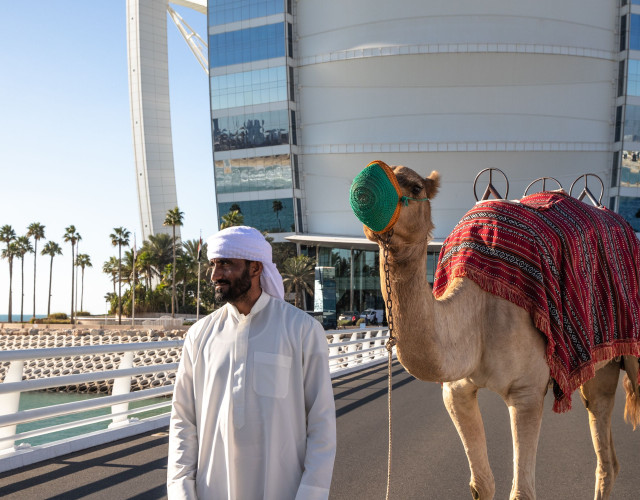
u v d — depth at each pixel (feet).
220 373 9.02
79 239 352.08
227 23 286.66
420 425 30.71
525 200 17.04
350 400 39.96
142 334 190.19
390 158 282.77
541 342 13.74
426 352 12.15
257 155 282.56
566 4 277.03
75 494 18.93
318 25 285.84
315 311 102.73
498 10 274.57
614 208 277.85
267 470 8.65
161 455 24.03
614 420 32.35
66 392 137.28
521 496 12.96
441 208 285.43
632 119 275.80
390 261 11.81
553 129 280.92
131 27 329.31
